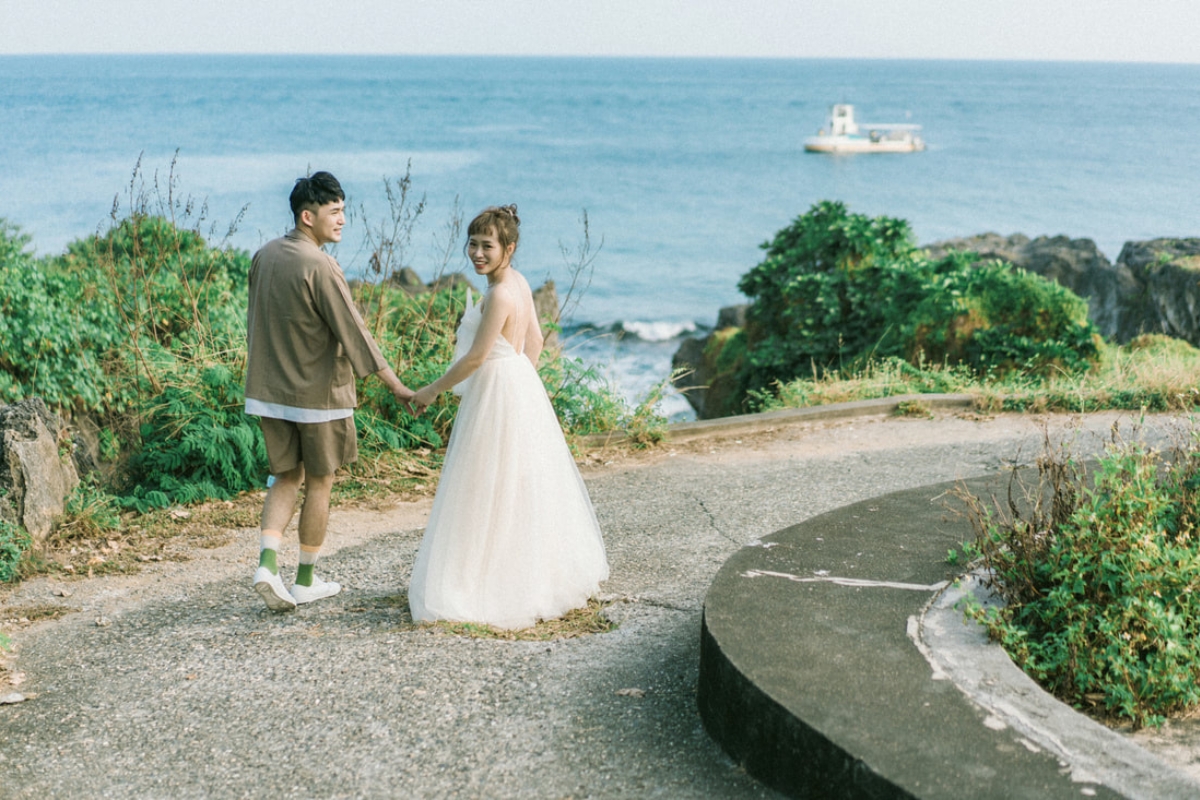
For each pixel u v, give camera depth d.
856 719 2.72
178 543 5.63
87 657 4.07
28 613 4.62
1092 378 10.02
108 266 8.07
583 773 2.98
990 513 4.12
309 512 4.58
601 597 4.62
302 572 4.66
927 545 4.14
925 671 3.02
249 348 4.41
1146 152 101.06
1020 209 63.97
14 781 3.07
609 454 7.73
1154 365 9.80
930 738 2.63
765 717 2.86
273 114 137.38
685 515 6.05
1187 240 21.55
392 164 80.12
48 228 42.91
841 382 10.23
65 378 6.51
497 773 2.99
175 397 6.76
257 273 4.36
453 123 131.25
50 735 3.36
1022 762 2.52
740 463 7.36
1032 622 3.51
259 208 49.41
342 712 3.42
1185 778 2.45
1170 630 3.25
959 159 94.75
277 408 4.35
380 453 7.04
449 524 4.38
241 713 3.46
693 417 16.58
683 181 76.00
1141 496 3.59
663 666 3.74
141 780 3.05
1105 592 3.48
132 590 4.93
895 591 3.66
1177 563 3.46
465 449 4.39
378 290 8.30
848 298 13.00
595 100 194.12
